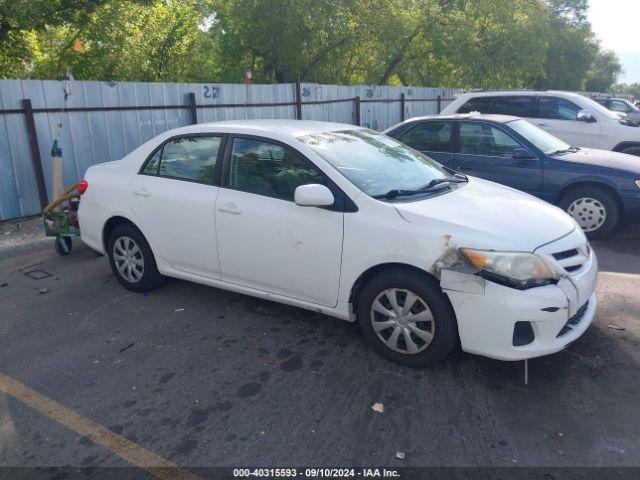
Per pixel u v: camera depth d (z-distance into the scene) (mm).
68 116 8211
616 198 6738
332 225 3799
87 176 5363
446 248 3396
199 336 4242
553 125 9906
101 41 14836
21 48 12883
